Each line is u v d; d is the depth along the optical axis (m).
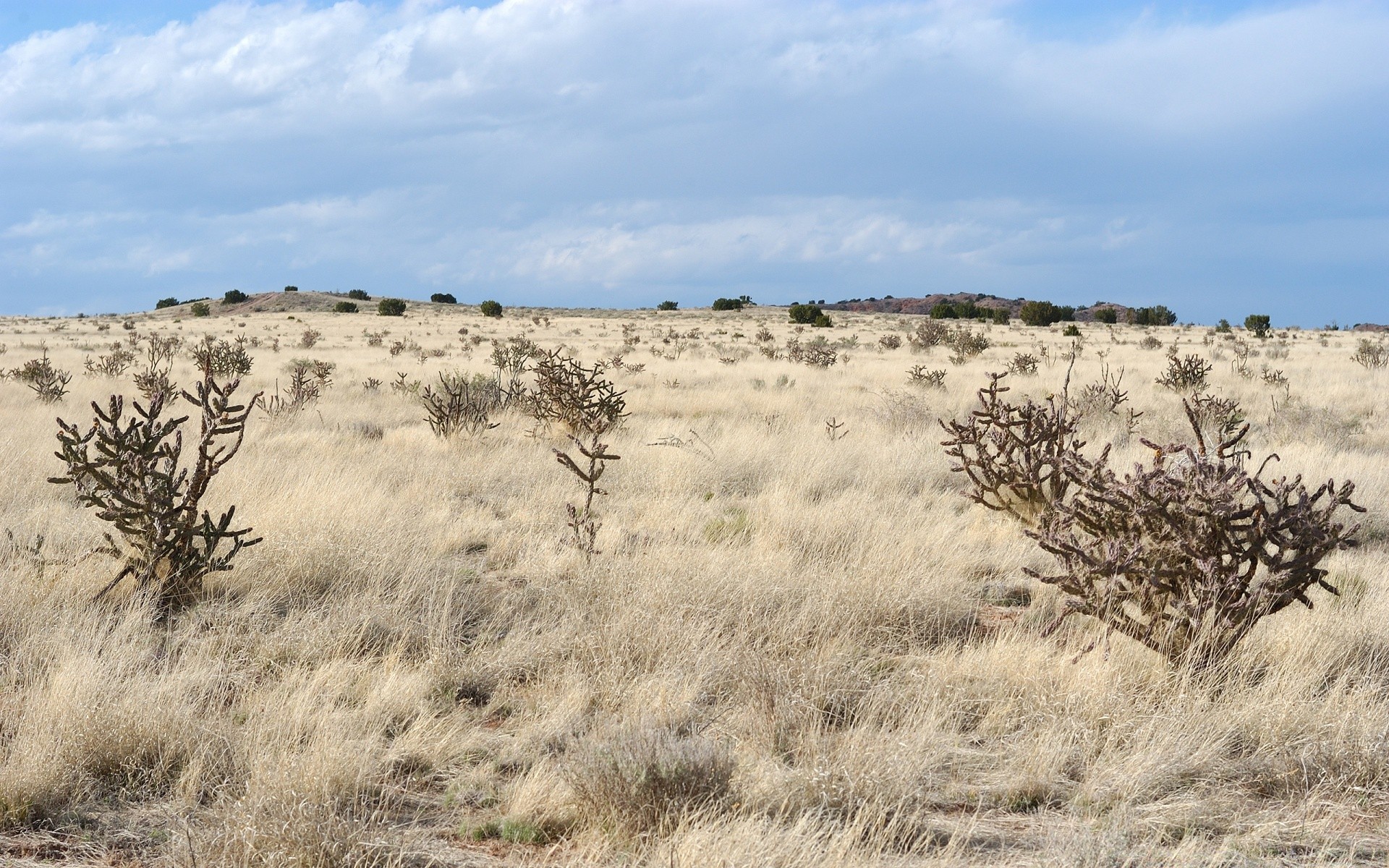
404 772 4.06
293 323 82.50
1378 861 3.40
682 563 6.43
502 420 15.51
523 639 5.50
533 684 5.04
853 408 17.61
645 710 4.37
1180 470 5.23
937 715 4.51
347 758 3.85
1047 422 8.22
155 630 5.64
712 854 3.16
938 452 11.70
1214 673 4.71
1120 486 4.98
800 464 10.84
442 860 3.30
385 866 3.26
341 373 29.11
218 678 4.88
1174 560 4.90
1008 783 3.92
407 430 14.47
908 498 9.56
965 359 36.00
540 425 14.35
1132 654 5.07
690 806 3.53
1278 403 19.42
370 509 8.03
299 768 3.65
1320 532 4.84
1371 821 3.71
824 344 44.19
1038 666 4.92
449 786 3.89
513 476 10.84
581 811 3.64
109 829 3.56
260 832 3.21
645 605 5.53
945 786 3.94
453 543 7.76
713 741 3.94
